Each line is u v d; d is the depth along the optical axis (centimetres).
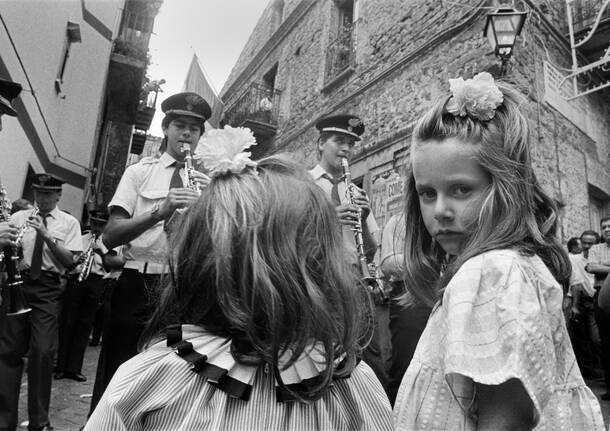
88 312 493
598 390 465
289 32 1168
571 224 587
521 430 80
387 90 734
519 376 78
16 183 696
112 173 1280
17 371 296
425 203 113
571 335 533
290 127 1059
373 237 323
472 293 90
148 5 1296
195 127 289
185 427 71
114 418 73
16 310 286
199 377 75
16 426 304
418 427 98
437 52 640
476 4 583
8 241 287
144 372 76
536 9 598
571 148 614
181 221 88
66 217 405
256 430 73
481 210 101
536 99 565
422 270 135
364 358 246
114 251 336
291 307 77
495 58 543
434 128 109
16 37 612
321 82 946
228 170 88
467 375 83
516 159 105
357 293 91
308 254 82
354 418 85
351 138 340
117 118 1299
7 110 284
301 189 88
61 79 913
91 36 1077
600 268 421
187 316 83
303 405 79
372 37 809
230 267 77
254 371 78
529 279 91
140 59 1257
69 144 1029
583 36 645
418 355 106
